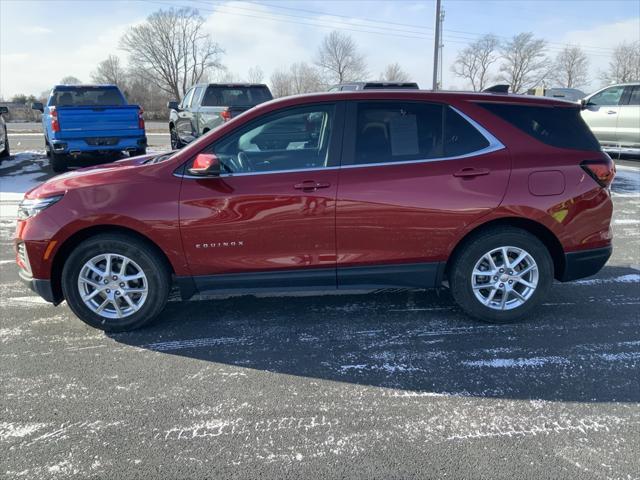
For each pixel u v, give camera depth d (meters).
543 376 3.25
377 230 3.70
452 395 3.05
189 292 3.83
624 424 2.76
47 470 2.44
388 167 3.68
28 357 3.52
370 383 3.19
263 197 3.62
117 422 2.80
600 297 4.54
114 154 13.14
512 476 2.38
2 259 5.73
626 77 61.62
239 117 3.73
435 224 3.71
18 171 11.94
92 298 3.81
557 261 4.02
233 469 2.45
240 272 3.76
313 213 3.64
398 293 4.66
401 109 3.76
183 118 13.66
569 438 2.65
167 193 3.62
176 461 2.50
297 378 3.25
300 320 4.11
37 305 4.42
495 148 3.75
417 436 2.68
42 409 2.92
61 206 3.61
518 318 3.99
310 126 3.74
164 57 72.06
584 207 3.80
